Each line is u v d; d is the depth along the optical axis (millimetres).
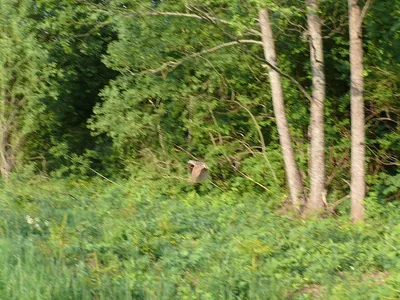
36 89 19625
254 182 18344
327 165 18125
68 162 21594
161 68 17828
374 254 11281
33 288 9211
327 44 19125
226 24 17266
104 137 22641
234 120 19141
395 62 17328
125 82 18500
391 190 16484
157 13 17062
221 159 18812
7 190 17062
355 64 15484
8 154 20625
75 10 17578
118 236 12422
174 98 18703
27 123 20000
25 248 10805
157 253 11836
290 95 18609
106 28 20875
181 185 18562
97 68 22141
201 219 14156
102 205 15930
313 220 14484
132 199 16906
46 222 13195
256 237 12219
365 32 17938
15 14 19203
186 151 19391
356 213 15344
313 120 16375
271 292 9664
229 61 18000
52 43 19812
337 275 10703
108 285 9664
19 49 19453
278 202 17359
